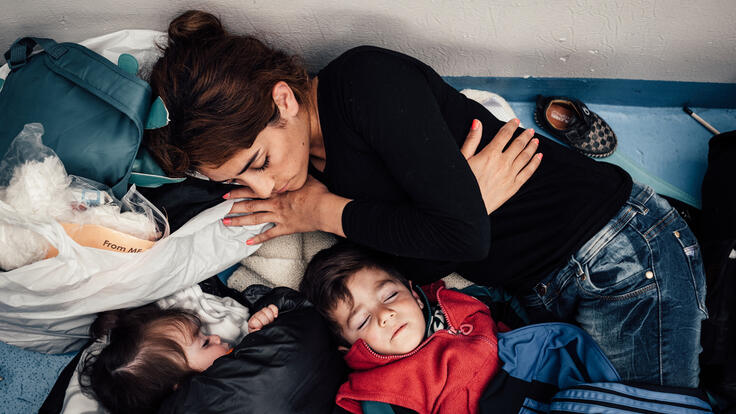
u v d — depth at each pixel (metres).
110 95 0.96
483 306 1.34
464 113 1.04
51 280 1.03
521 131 1.08
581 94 1.61
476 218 0.91
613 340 1.13
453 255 0.97
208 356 1.23
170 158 0.95
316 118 0.98
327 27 1.26
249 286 1.42
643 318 1.08
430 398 1.18
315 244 1.47
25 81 1.01
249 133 0.85
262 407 1.10
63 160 0.99
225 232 1.26
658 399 1.07
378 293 1.26
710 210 1.31
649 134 1.63
